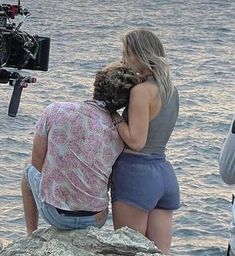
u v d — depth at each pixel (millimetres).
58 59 44344
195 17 71438
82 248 6883
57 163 6871
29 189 7223
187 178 19406
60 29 60469
